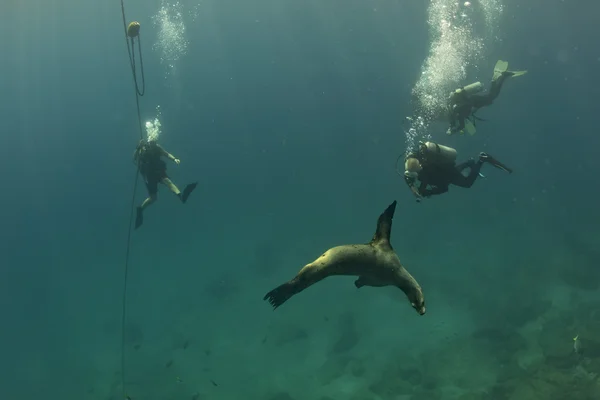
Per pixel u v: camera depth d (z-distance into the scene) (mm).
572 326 11016
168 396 12844
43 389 17406
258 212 32219
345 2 50938
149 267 28656
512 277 14938
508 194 24094
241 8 54188
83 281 31688
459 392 10039
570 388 8758
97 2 51469
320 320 15422
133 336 18016
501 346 11078
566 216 19688
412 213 23812
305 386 12133
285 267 20844
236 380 13164
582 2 43625
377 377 11680
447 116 6887
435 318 13773
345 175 33781
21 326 26922
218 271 23562
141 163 8055
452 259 17969
